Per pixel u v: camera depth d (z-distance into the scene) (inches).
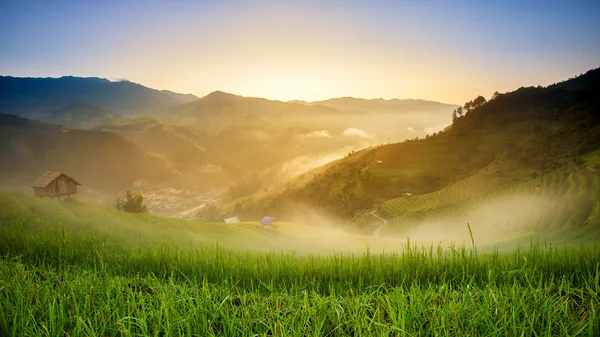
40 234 451.2
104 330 161.9
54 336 154.6
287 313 191.3
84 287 209.9
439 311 177.0
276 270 320.2
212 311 184.7
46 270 285.1
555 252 306.3
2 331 158.4
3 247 382.3
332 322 179.5
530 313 169.6
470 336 155.6
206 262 354.3
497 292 191.3
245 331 165.2
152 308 179.3
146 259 372.2
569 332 156.6
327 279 300.8
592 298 185.9
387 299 181.6
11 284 202.8
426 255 315.3
